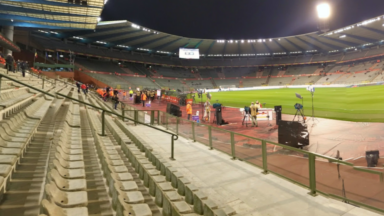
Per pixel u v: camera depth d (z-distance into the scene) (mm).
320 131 14531
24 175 4496
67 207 3576
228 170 7789
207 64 91750
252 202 5668
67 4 21906
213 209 4699
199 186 6527
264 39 75312
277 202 5672
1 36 27906
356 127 15102
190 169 7863
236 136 11508
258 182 6836
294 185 6613
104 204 4316
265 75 86125
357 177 6324
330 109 22359
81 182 4406
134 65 78000
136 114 15992
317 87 55875
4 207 3438
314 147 11273
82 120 12383
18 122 6887
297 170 7504
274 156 8898
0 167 3855
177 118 13453
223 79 85812
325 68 78875
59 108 13320
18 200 3652
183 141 11734
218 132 10648
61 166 4887
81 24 31812
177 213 3936
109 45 69312
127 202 4277
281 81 78562
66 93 21250
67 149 6320
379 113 18641
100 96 34344
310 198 5855
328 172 7176
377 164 8531
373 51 71312
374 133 13281
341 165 6793
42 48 51719
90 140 8430
